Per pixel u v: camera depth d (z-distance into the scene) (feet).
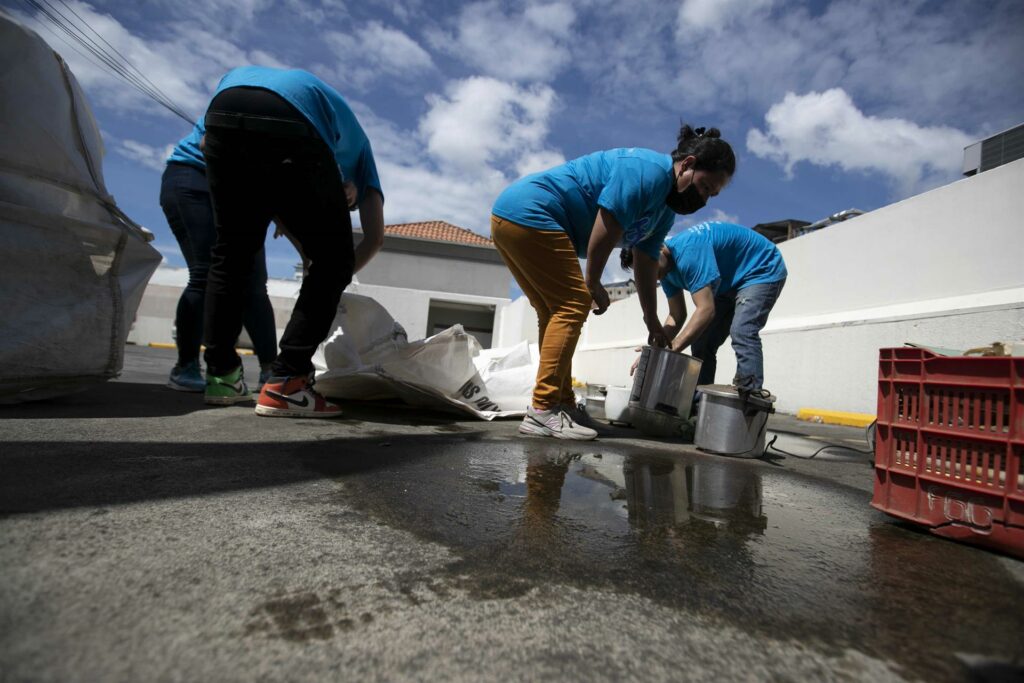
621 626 2.38
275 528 3.16
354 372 8.95
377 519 3.50
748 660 2.18
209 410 7.72
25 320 6.47
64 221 6.81
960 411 3.98
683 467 6.57
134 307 8.17
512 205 7.82
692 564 3.22
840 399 18.17
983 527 3.81
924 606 2.83
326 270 7.43
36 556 2.50
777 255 10.48
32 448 4.48
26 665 1.73
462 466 5.38
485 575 2.80
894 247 17.69
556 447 7.17
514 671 1.97
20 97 6.38
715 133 7.76
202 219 9.35
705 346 11.80
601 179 7.87
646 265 9.25
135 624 2.04
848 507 5.12
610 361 36.52
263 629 2.10
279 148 6.46
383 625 2.21
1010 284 14.44
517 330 51.44
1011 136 22.04
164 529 2.97
